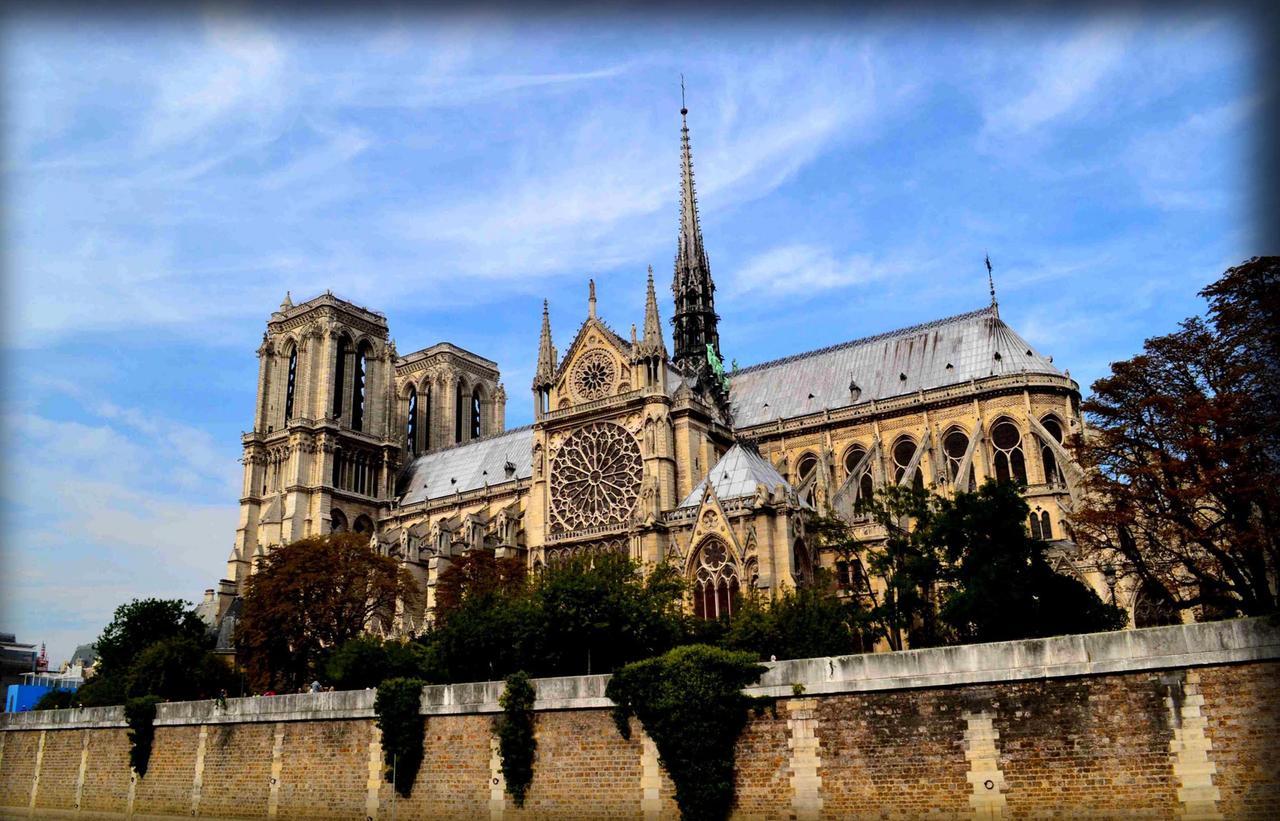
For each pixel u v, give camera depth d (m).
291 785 61.69
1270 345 52.16
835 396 118.38
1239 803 37.28
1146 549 60.72
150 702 72.81
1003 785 41.38
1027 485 95.81
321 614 101.38
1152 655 39.62
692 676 47.84
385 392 161.12
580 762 50.78
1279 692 37.19
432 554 129.25
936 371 112.25
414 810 55.66
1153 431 56.16
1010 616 56.06
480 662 64.69
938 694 43.38
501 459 149.12
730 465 89.12
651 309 108.19
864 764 44.31
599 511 105.69
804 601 66.19
